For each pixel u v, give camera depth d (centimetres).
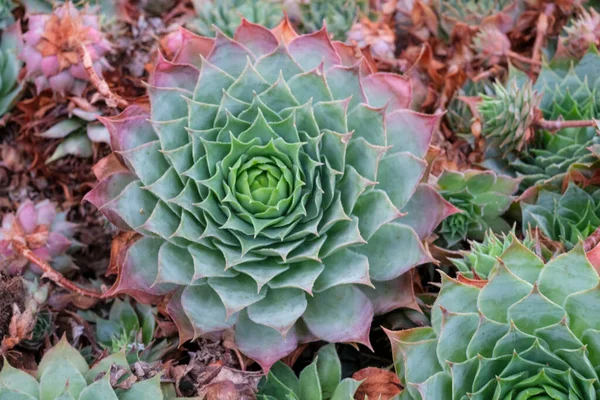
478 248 30
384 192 28
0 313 31
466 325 25
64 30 35
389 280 30
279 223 28
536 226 31
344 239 28
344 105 28
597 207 32
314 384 29
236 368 30
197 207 29
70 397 26
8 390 27
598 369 24
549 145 34
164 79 30
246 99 30
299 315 28
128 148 30
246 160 29
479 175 33
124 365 28
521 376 25
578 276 25
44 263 33
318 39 30
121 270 29
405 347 26
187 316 29
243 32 31
